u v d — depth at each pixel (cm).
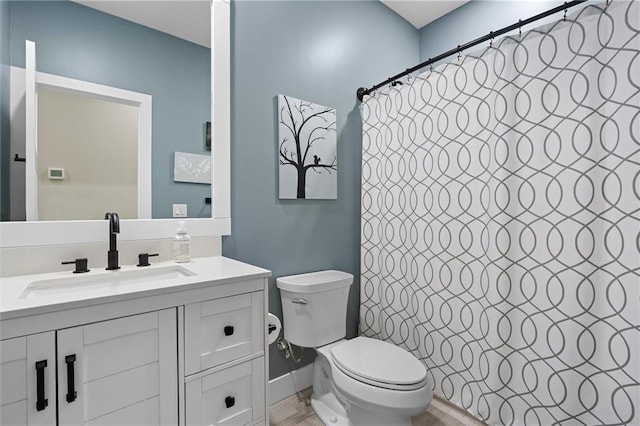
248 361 111
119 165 130
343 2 207
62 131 118
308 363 190
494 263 144
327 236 199
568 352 123
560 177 124
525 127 133
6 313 69
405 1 231
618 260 111
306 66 187
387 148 192
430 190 169
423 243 173
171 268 126
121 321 85
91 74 124
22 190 112
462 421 155
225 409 106
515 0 207
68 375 77
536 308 132
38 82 115
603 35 113
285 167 175
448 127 160
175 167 142
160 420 92
